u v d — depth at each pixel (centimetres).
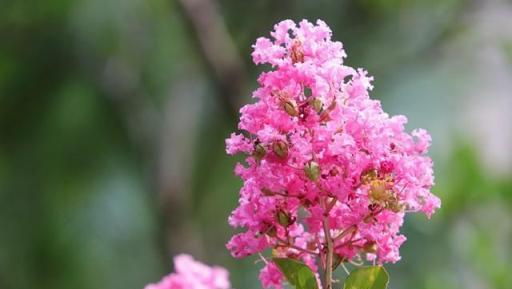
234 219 354
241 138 348
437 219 962
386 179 343
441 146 1085
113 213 1295
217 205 1345
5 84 1238
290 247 361
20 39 1238
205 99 1320
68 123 1259
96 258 1288
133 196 1303
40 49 1241
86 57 1255
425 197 349
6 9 1219
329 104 345
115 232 1296
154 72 1298
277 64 350
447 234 962
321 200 347
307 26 356
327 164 340
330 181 339
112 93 1270
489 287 941
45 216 1270
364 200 345
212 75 1104
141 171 1301
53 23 1236
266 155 344
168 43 1274
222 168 1332
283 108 342
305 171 336
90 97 1262
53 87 1248
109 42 1248
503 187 943
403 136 350
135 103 1286
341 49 371
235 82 1105
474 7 1215
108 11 1241
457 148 968
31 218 1269
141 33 1269
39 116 1249
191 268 538
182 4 1104
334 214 352
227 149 348
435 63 1219
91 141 1272
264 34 1201
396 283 980
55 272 1273
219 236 1344
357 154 341
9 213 1264
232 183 1330
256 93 348
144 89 1303
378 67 1191
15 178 1261
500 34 1235
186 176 1330
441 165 1001
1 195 1261
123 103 1277
